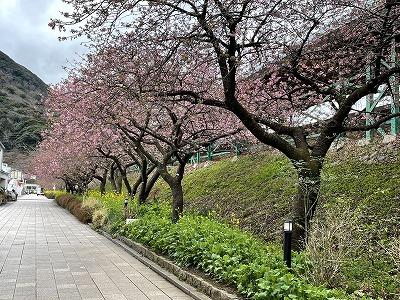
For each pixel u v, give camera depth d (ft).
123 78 26.17
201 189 58.65
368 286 18.57
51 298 20.33
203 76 31.68
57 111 49.01
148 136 47.80
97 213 56.34
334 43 27.53
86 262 30.50
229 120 39.09
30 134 206.80
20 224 61.00
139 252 33.65
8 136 210.79
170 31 24.08
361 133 39.88
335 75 30.96
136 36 23.71
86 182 95.86
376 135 37.83
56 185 213.66
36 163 121.90
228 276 19.57
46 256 32.94
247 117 23.66
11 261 30.35
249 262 20.51
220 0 22.18
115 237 43.45
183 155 40.27
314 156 23.80
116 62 27.09
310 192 22.89
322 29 27.09
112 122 36.14
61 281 24.04
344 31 27.37
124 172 61.77
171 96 29.43
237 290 18.78
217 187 55.11
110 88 28.04
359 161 36.14
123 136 45.80
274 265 19.15
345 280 18.94
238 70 30.19
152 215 43.21
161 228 33.60
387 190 27.07
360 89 23.29
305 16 24.39
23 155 200.23
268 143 24.08
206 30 22.03
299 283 15.93
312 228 20.74
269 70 29.32
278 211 37.86
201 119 39.93
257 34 25.72
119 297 20.68
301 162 23.40
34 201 152.56
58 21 20.54
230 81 22.89
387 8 23.61
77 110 40.42
